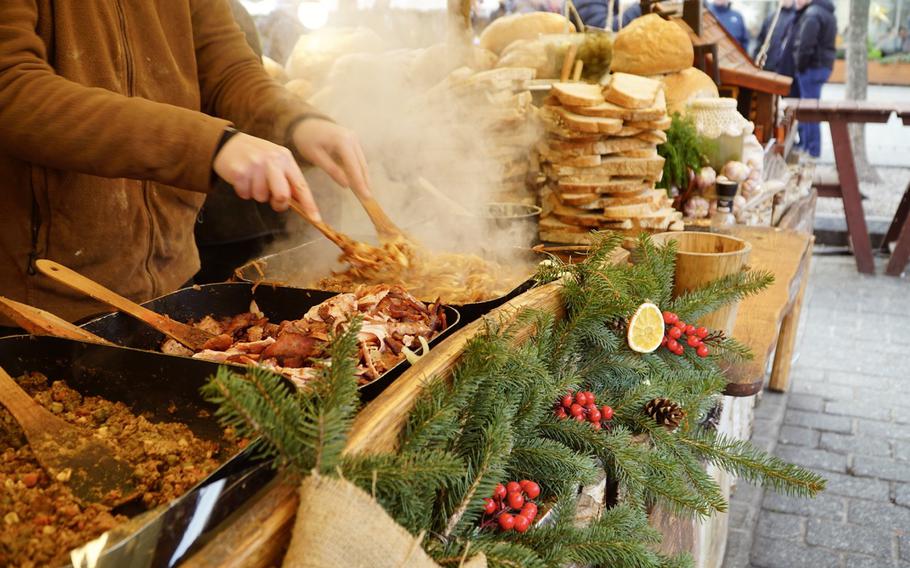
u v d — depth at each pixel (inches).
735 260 66.3
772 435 142.3
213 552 26.5
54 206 56.5
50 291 57.7
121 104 48.8
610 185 86.4
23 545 27.6
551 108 89.5
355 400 33.8
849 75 387.9
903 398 158.7
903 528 116.3
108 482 33.1
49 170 55.2
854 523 117.7
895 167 423.2
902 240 243.8
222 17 70.3
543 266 59.0
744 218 132.6
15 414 35.6
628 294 56.7
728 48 176.4
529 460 44.0
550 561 38.8
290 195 49.3
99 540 25.0
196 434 37.6
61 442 34.7
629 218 86.4
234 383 29.2
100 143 47.9
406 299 53.4
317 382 34.3
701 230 108.8
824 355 181.9
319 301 55.9
